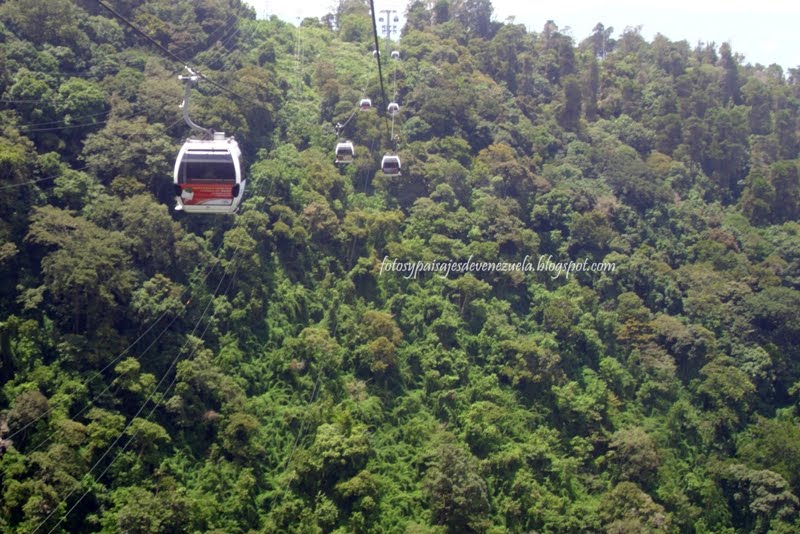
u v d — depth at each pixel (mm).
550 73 121688
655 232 93625
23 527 48844
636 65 130625
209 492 56688
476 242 80000
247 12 108938
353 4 129500
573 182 94562
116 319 61344
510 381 70938
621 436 68312
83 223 62531
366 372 67688
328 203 78750
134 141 70688
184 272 67188
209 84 84500
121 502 52688
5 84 70625
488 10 131500
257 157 81125
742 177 112438
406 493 60750
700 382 77312
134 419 56500
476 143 95125
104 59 79938
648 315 80438
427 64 104438
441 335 71812
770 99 130250
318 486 59375
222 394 61031
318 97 95750
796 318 83500
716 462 71375
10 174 62062
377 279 74750
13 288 59562
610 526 61906
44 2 77875
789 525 66688
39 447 52531
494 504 62031
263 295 69562
